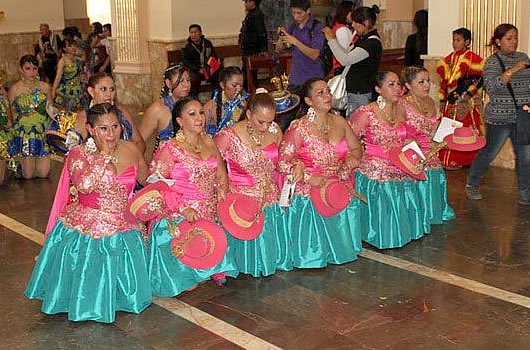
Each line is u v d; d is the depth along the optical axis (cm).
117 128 449
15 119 822
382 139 576
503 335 432
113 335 445
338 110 750
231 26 1366
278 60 1120
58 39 1534
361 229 587
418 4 1553
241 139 506
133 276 465
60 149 538
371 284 512
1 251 602
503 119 660
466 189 708
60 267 459
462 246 582
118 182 452
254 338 436
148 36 1322
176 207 471
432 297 489
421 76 593
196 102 475
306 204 538
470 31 810
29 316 475
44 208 723
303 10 805
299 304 483
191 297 498
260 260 521
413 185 595
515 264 543
